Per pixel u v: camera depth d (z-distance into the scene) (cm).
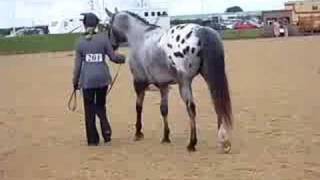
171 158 938
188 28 940
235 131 1138
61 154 1012
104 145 1080
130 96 1827
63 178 841
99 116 1095
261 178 789
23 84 2422
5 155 1019
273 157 908
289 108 1402
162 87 1041
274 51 3788
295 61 2916
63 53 5159
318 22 7344
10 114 1523
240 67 2728
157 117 1379
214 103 905
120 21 1095
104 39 1069
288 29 7100
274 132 1113
